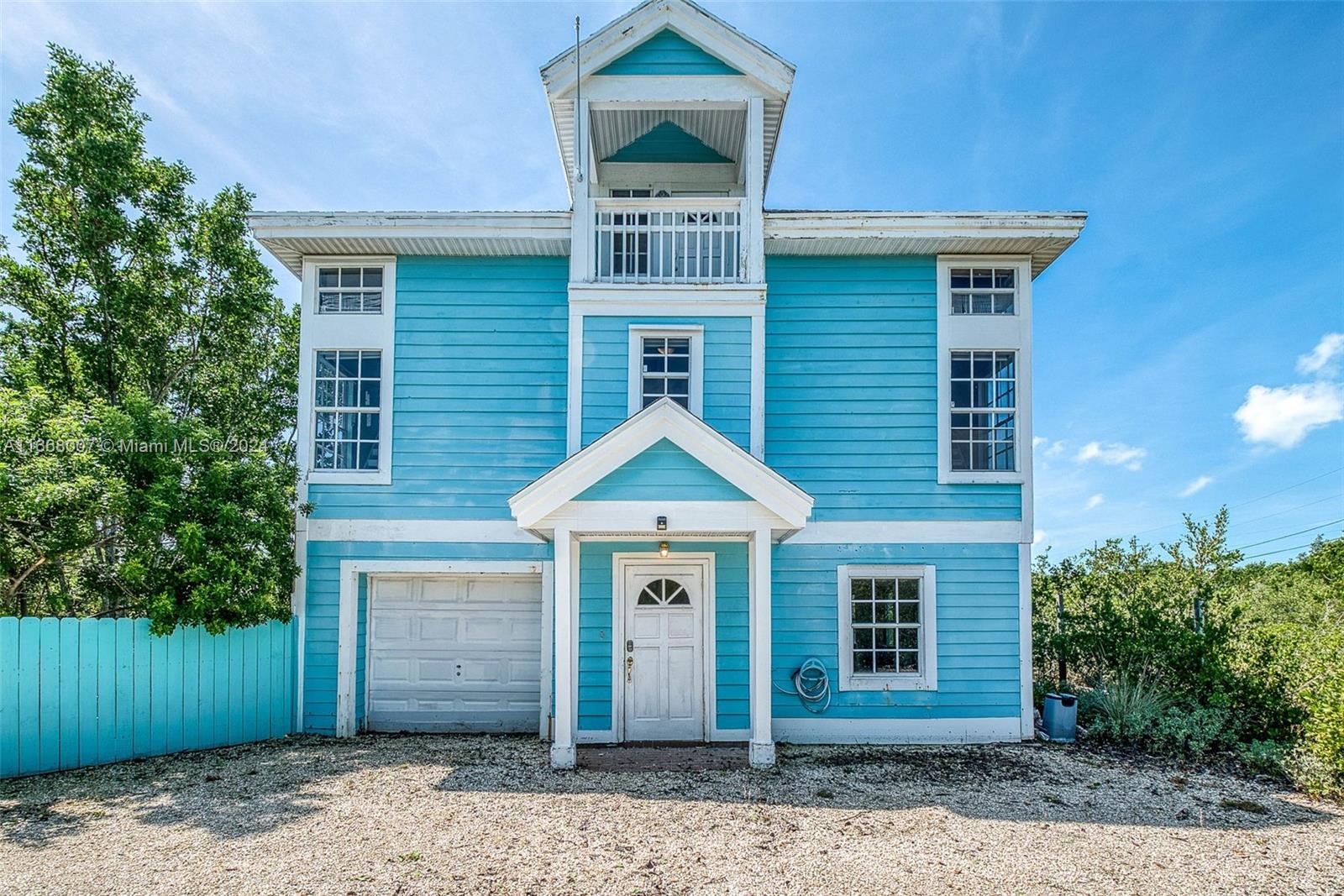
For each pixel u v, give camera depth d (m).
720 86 8.74
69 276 9.88
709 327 8.52
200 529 7.39
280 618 8.34
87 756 7.02
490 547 8.63
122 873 4.72
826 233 8.55
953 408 8.84
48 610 8.06
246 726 8.09
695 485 7.02
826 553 8.60
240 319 11.07
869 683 8.45
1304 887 4.71
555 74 8.64
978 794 6.45
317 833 5.41
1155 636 8.96
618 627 8.30
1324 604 12.98
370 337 8.87
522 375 8.83
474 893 4.48
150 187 10.15
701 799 6.20
